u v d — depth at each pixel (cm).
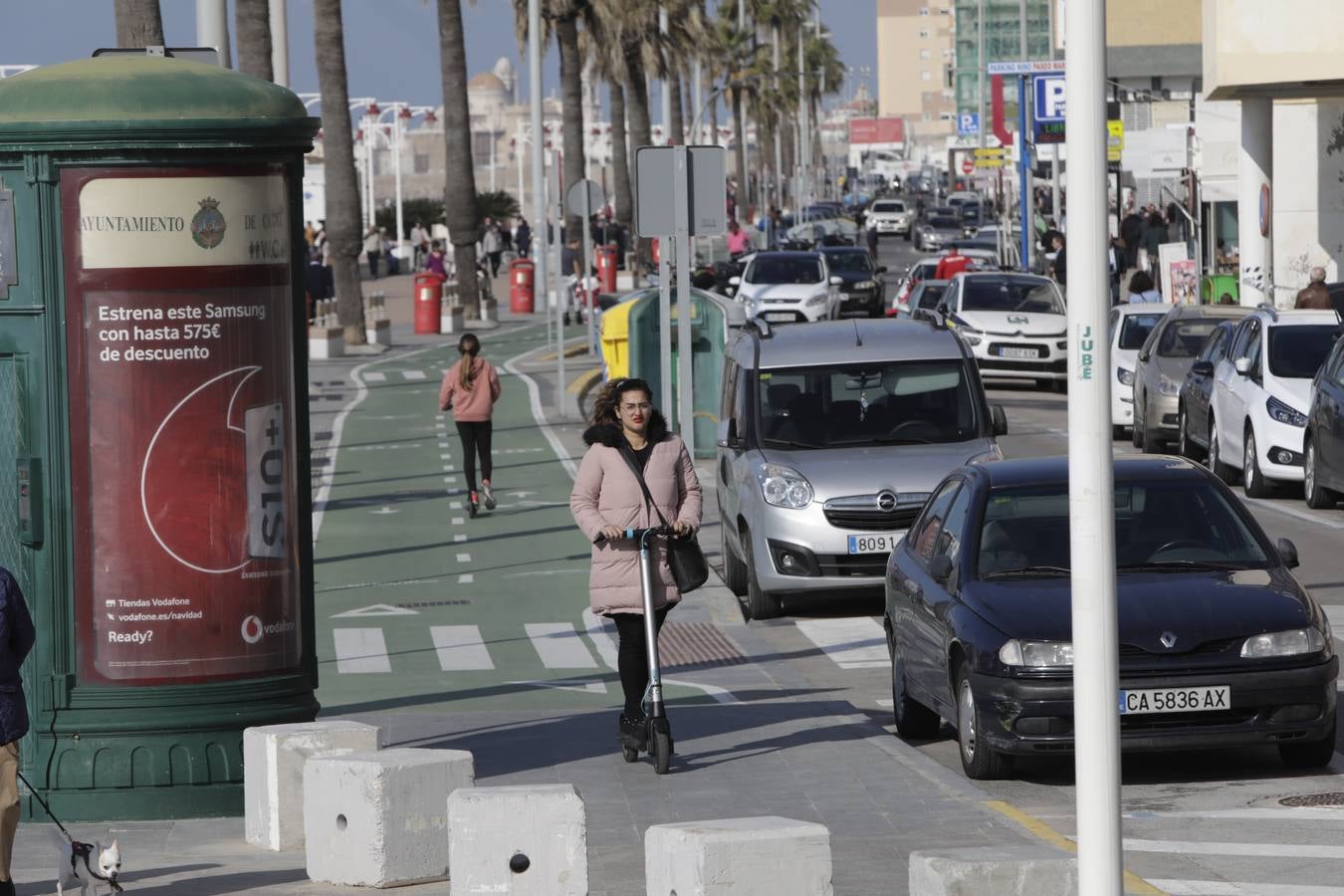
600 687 2162
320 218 11031
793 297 6969
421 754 1237
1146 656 1501
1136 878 1191
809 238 13288
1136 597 1549
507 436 4738
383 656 2392
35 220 1447
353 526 3478
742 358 2673
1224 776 1573
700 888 980
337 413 5275
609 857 1260
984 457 2488
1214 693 1495
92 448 1457
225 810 1472
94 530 1459
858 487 2438
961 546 1662
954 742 1777
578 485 1596
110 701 1457
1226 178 7844
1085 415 842
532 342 7438
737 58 17700
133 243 1448
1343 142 6262
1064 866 916
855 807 1420
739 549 2611
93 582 1457
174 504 1462
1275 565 1625
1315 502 3259
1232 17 5397
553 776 1578
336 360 6831
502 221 14650
